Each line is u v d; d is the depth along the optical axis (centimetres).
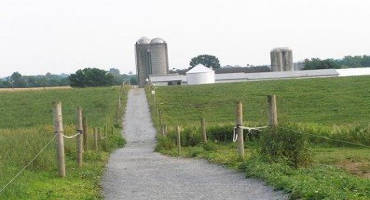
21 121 6312
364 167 2006
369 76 9500
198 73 12556
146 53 15600
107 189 1589
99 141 3419
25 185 1424
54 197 1347
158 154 3108
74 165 2061
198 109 6950
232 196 1361
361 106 6319
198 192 1462
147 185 1655
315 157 2311
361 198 1159
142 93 9900
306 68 16875
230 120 5581
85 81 16438
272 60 15875
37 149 2003
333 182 1377
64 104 8319
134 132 5500
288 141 1780
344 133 2989
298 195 1239
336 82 8806
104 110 7306
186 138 3538
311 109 6262
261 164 1723
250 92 8525
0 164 1653
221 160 2202
